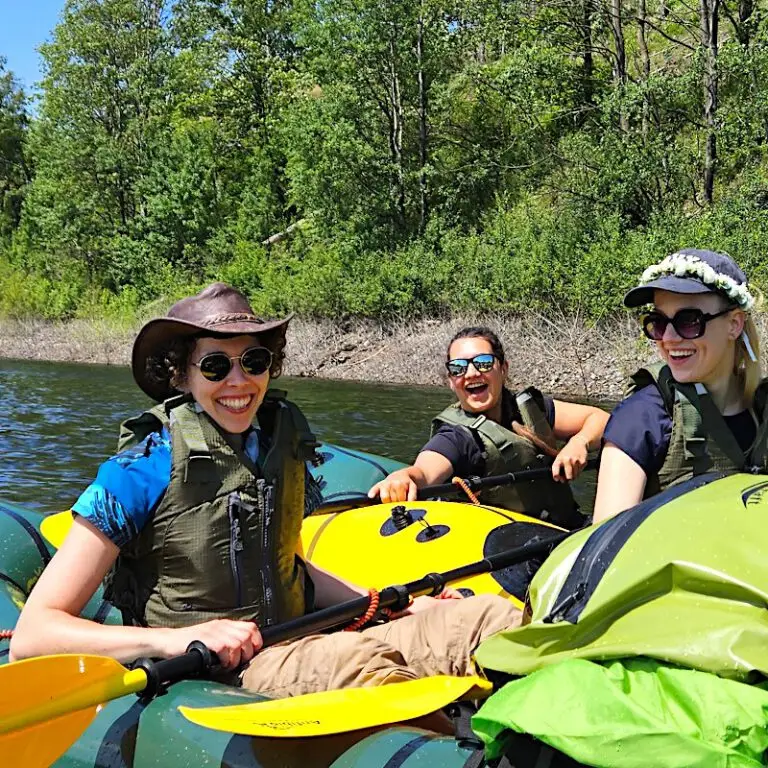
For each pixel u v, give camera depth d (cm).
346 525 340
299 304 1836
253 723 160
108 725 184
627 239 1441
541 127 1800
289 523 224
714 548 149
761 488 165
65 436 780
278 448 222
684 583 148
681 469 222
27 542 308
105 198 2806
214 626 192
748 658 133
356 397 1130
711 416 219
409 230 2058
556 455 373
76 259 2770
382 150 2108
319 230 2161
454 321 1539
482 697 186
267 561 218
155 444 209
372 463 422
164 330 213
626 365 1235
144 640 187
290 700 175
